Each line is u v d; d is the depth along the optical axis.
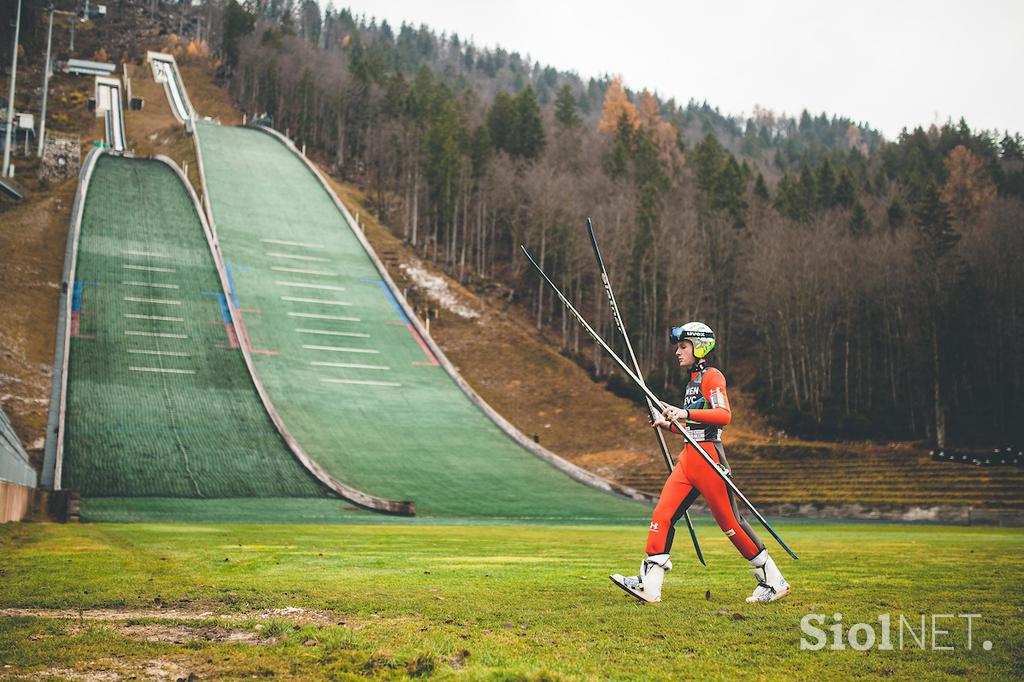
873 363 84.12
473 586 8.92
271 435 48.28
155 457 42.56
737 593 8.46
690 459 8.02
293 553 14.20
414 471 47.66
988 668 5.23
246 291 69.94
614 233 92.00
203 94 175.38
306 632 6.16
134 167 92.38
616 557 13.72
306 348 63.47
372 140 139.00
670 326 85.94
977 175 110.31
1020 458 56.00
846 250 78.94
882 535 24.22
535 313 95.31
